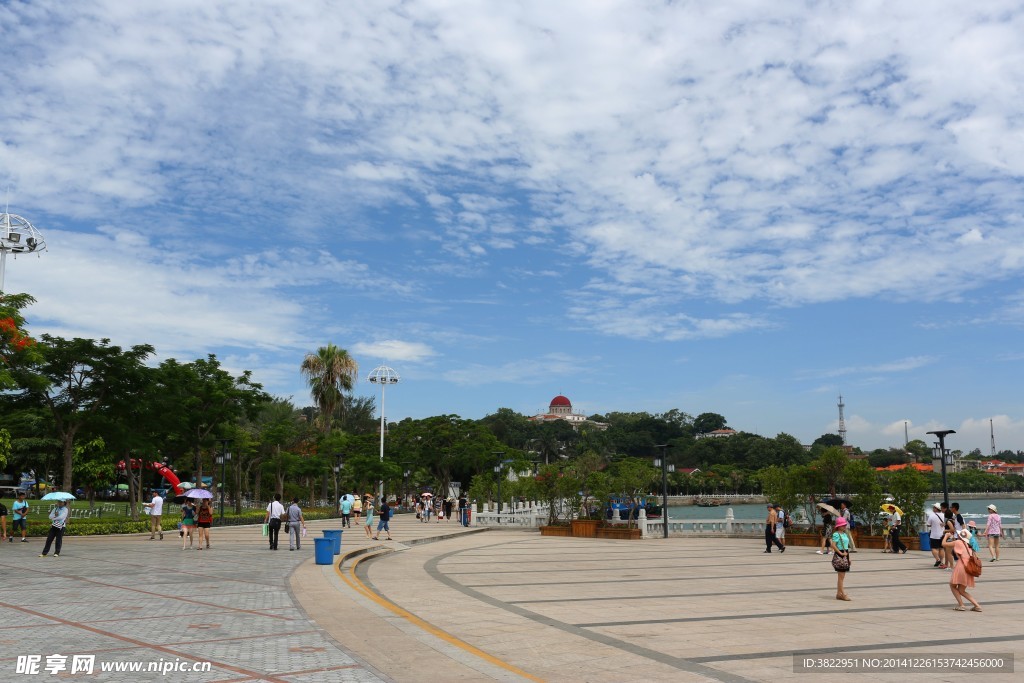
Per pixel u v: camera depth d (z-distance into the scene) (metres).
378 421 105.81
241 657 8.88
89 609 12.32
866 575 19.52
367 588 16.52
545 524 41.75
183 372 40.31
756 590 16.36
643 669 8.83
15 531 29.55
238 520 41.38
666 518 34.75
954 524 20.33
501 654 9.67
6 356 28.23
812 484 31.91
